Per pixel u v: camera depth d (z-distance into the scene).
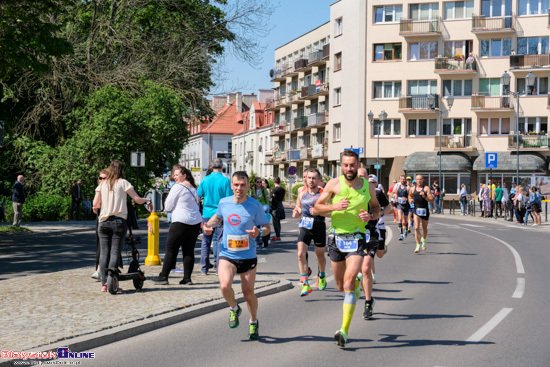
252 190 20.61
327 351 7.05
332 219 7.80
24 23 21.34
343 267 7.86
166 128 34.62
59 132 38.59
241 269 7.58
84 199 35.88
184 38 37.22
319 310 9.52
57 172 35.66
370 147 61.91
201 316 9.09
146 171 36.56
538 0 58.44
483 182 59.16
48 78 34.47
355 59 62.69
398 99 61.19
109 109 34.66
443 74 60.06
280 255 17.14
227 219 7.56
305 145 76.31
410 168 59.47
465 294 10.92
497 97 58.84
